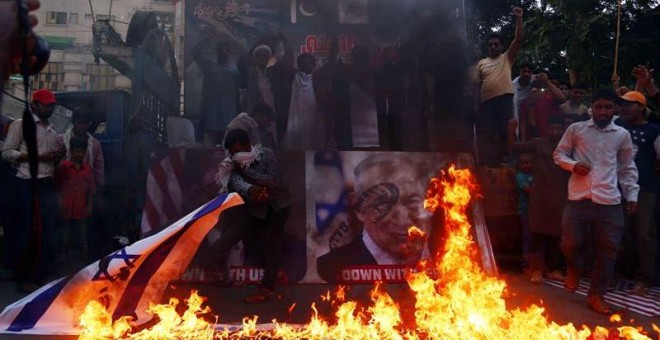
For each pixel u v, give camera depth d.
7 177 5.86
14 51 2.24
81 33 10.35
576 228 5.02
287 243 5.64
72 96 7.64
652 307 5.14
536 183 6.06
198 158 5.83
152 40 7.75
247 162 4.90
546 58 11.62
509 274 6.43
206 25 7.88
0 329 4.04
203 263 5.40
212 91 7.20
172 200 5.71
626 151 5.04
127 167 6.96
